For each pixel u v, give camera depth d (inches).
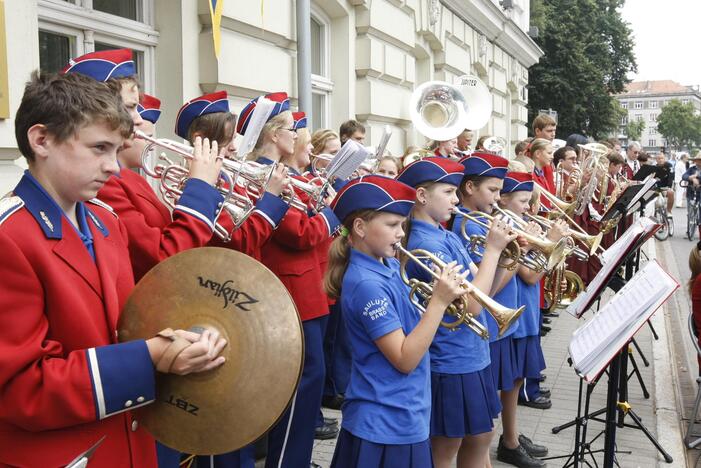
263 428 78.1
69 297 71.5
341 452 112.0
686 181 648.4
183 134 135.1
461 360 130.7
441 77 513.0
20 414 67.7
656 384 238.1
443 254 131.6
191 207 104.1
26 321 68.2
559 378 243.0
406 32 419.8
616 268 145.5
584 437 157.5
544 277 199.5
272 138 155.3
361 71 365.1
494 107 690.2
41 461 70.7
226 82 229.1
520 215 179.0
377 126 386.0
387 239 112.3
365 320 109.0
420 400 110.4
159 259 99.3
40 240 70.6
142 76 213.3
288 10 273.4
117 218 87.1
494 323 155.7
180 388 78.4
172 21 213.3
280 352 78.8
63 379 68.7
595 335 122.8
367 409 108.9
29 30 148.1
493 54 669.3
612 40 1439.5
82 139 71.7
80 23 182.4
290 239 149.9
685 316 342.0
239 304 79.2
